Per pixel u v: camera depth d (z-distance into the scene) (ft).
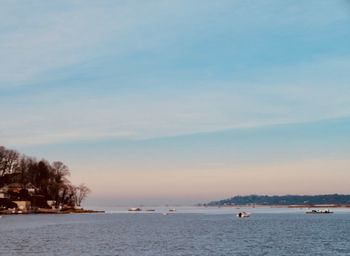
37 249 294.25
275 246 316.40
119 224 609.01
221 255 271.69
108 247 309.63
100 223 628.28
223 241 353.10
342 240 357.20
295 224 596.70
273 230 476.54
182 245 324.19
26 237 379.55
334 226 545.85
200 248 305.53
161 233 437.17
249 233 434.71
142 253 280.10
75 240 357.20
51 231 452.76
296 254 276.21
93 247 308.81
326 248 304.30
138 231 467.11
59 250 290.56
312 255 271.90
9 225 548.72
